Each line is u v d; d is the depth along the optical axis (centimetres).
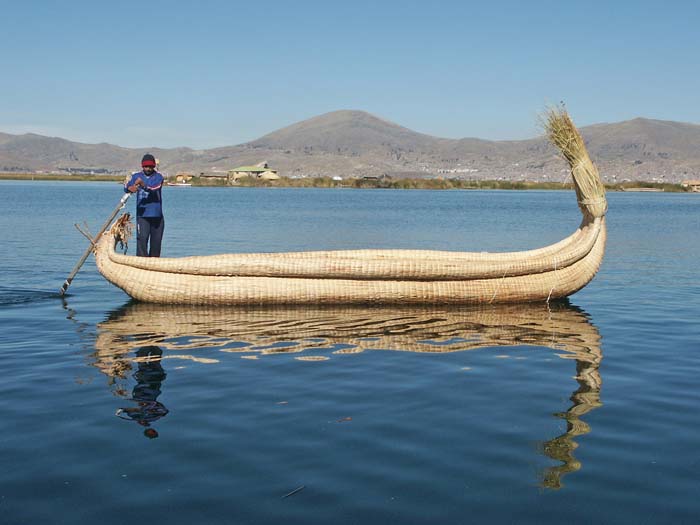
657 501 459
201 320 1068
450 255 1366
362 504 452
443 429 589
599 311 1194
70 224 3158
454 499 459
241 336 955
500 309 1202
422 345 914
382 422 605
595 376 766
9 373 757
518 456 532
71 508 445
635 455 535
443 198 9144
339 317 1103
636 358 854
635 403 667
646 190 16338
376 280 1193
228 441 557
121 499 457
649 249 2375
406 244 2488
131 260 1185
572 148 1300
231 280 1173
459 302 1219
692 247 2453
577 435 578
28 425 591
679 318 1132
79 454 529
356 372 773
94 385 712
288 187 15662
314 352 867
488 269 1215
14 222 3269
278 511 442
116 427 588
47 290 1350
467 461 521
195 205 5822
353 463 516
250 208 5334
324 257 1314
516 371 784
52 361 811
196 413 625
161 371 770
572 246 1312
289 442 556
